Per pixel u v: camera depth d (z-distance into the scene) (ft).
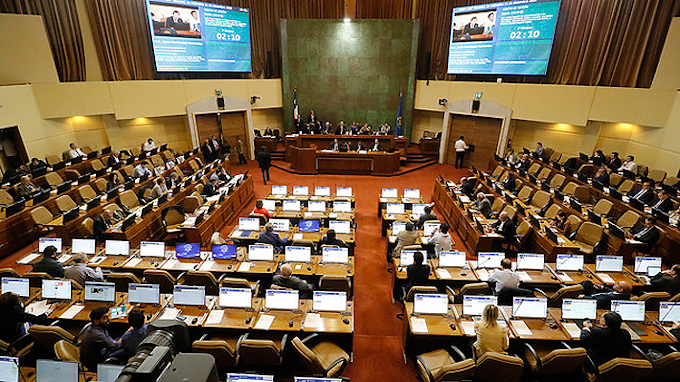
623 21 40.75
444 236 24.52
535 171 45.57
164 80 50.03
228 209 36.42
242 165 58.59
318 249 25.90
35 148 41.37
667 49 38.47
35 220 28.76
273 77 62.13
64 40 42.86
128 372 4.77
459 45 52.54
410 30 57.72
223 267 22.49
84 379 13.84
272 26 59.57
